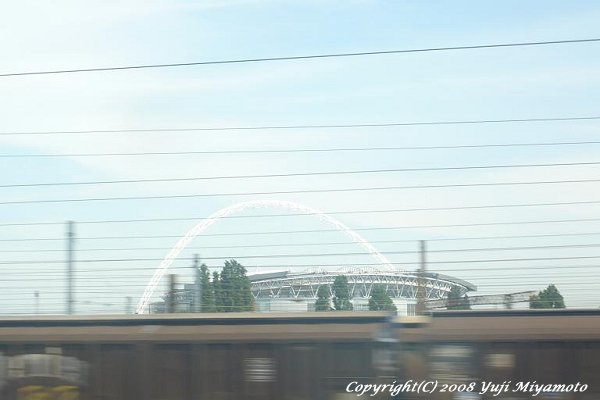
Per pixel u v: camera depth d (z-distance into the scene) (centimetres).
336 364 1434
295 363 1441
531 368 1380
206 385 1462
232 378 1455
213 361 1467
